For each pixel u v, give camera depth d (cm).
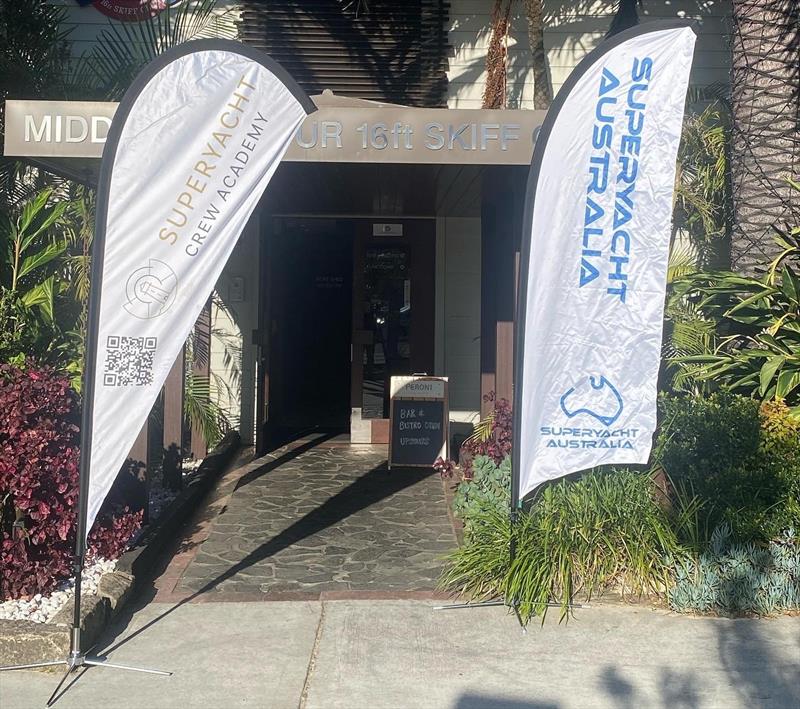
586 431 518
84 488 454
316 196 850
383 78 936
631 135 502
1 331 660
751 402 600
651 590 540
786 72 704
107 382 460
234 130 474
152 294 465
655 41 497
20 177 837
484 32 947
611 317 513
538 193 499
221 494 785
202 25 880
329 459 926
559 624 504
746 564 523
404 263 1002
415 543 652
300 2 930
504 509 577
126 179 464
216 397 980
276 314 1070
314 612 521
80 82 825
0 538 529
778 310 670
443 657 462
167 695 422
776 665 455
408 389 873
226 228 474
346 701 416
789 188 707
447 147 611
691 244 920
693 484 571
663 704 416
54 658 453
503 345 765
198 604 534
